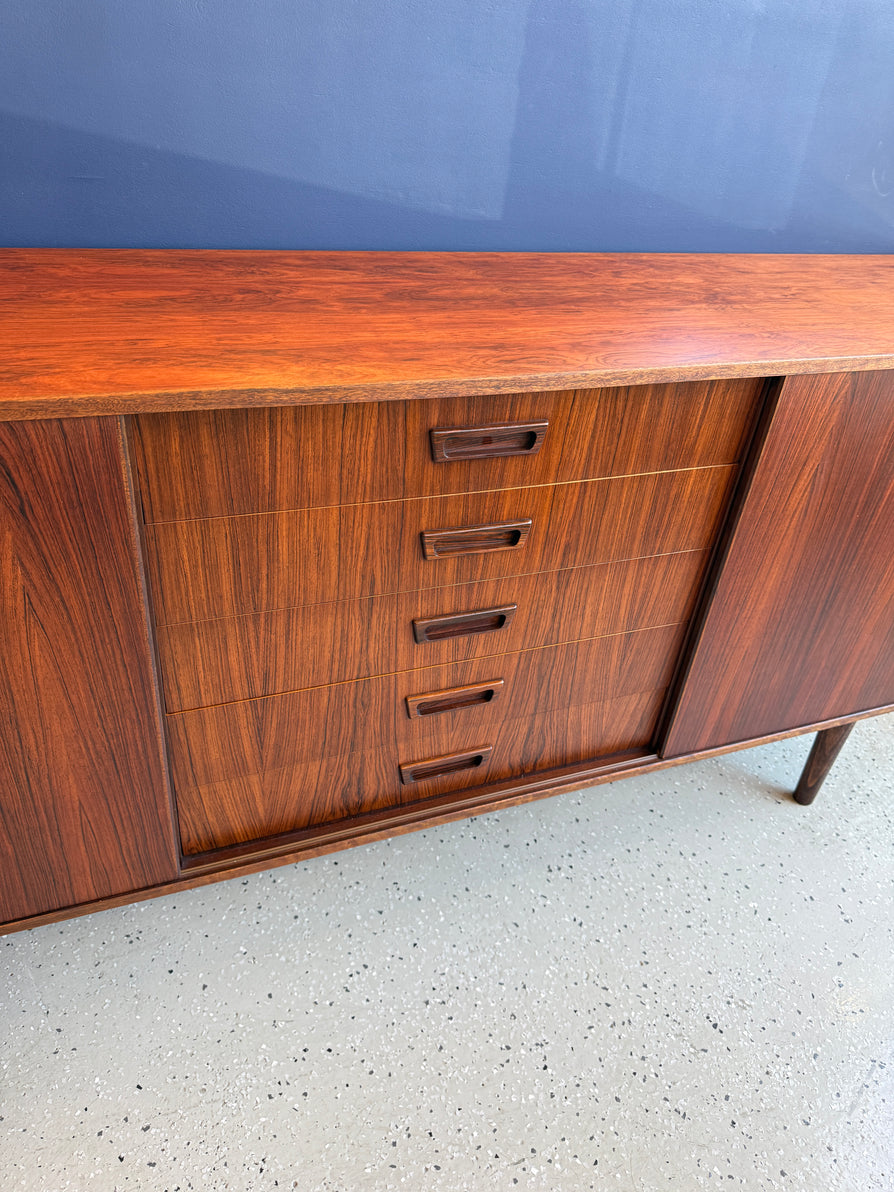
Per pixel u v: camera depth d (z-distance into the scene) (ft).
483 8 3.37
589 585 3.40
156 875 3.41
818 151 4.21
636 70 3.70
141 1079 3.27
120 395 2.24
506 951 3.83
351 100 3.43
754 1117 3.32
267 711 3.21
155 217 3.47
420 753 3.67
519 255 3.95
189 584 2.75
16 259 3.27
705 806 4.63
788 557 3.55
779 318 3.33
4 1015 3.44
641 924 3.99
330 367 2.54
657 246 4.25
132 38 3.06
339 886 4.06
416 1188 3.03
